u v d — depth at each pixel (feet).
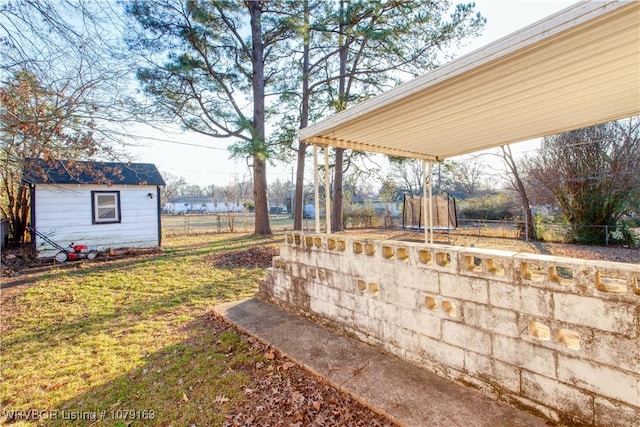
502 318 7.11
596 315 5.86
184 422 7.30
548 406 6.48
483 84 8.48
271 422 7.16
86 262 27.30
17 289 19.01
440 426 6.48
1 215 36.52
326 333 11.39
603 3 5.19
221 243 37.06
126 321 13.74
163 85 32.40
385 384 8.03
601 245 32.89
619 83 8.93
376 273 9.94
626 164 32.65
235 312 13.84
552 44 6.30
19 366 10.07
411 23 35.29
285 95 41.68
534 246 32.68
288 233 13.82
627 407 5.56
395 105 9.87
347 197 63.10
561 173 36.63
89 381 9.17
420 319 8.75
